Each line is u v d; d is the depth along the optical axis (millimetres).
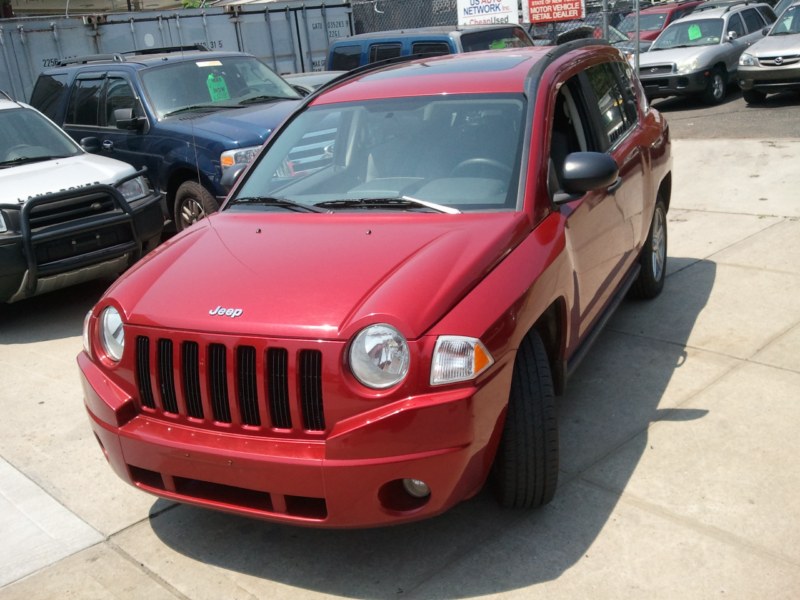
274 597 3312
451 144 4156
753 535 3391
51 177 6895
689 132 12695
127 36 15133
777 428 4191
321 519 3121
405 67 4980
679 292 6227
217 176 7867
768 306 5766
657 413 4457
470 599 3188
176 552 3654
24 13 24688
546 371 3436
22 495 4211
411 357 3008
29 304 7523
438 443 3010
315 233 3826
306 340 3064
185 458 3244
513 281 3354
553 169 4094
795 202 8195
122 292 3613
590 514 3631
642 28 19422
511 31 12570
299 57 17500
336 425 3047
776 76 14008
